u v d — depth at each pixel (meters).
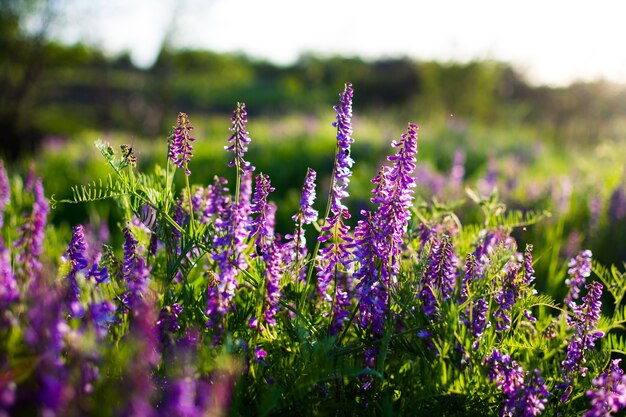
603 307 4.07
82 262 2.33
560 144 18.91
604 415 2.19
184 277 2.56
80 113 33.00
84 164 11.44
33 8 28.08
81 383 1.74
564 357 2.70
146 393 1.61
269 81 52.28
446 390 2.24
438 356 2.38
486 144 15.72
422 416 2.23
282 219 7.71
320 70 43.84
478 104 30.06
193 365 1.92
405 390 2.30
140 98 36.44
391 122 18.31
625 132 17.34
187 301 2.52
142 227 3.11
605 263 5.57
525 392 2.18
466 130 18.09
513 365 2.37
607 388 2.21
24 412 1.57
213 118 29.75
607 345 2.59
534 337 2.73
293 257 2.62
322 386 2.34
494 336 2.44
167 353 2.05
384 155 13.10
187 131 2.58
